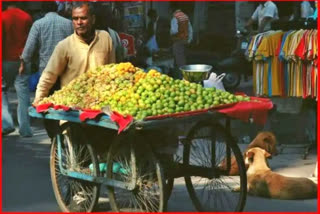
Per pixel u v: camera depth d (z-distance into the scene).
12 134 13.11
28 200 8.45
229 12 24.31
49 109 7.59
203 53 20.08
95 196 7.60
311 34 10.55
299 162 10.12
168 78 7.21
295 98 11.18
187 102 6.94
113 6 13.53
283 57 10.77
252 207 7.88
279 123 11.73
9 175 9.82
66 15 11.55
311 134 11.05
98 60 7.91
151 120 6.61
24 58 10.83
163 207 6.94
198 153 8.38
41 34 10.69
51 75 7.93
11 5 12.65
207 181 9.09
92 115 6.93
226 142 7.39
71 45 7.90
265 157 8.48
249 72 19.72
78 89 7.45
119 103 6.98
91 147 7.46
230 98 7.19
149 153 6.96
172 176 7.34
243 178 7.37
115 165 7.29
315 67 10.62
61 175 8.04
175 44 18.03
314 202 8.07
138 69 7.45
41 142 12.30
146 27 17.53
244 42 19.12
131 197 7.58
